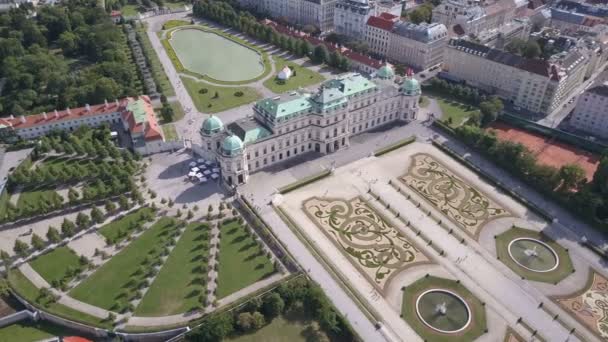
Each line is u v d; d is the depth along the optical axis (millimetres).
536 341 174250
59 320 176500
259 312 178250
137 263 199250
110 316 174250
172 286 189000
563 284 196875
